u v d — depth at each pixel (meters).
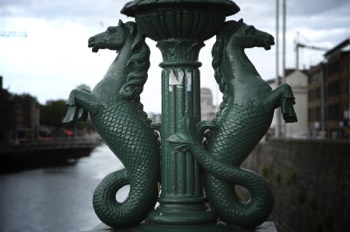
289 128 58.16
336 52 42.94
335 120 43.16
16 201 26.17
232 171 2.96
